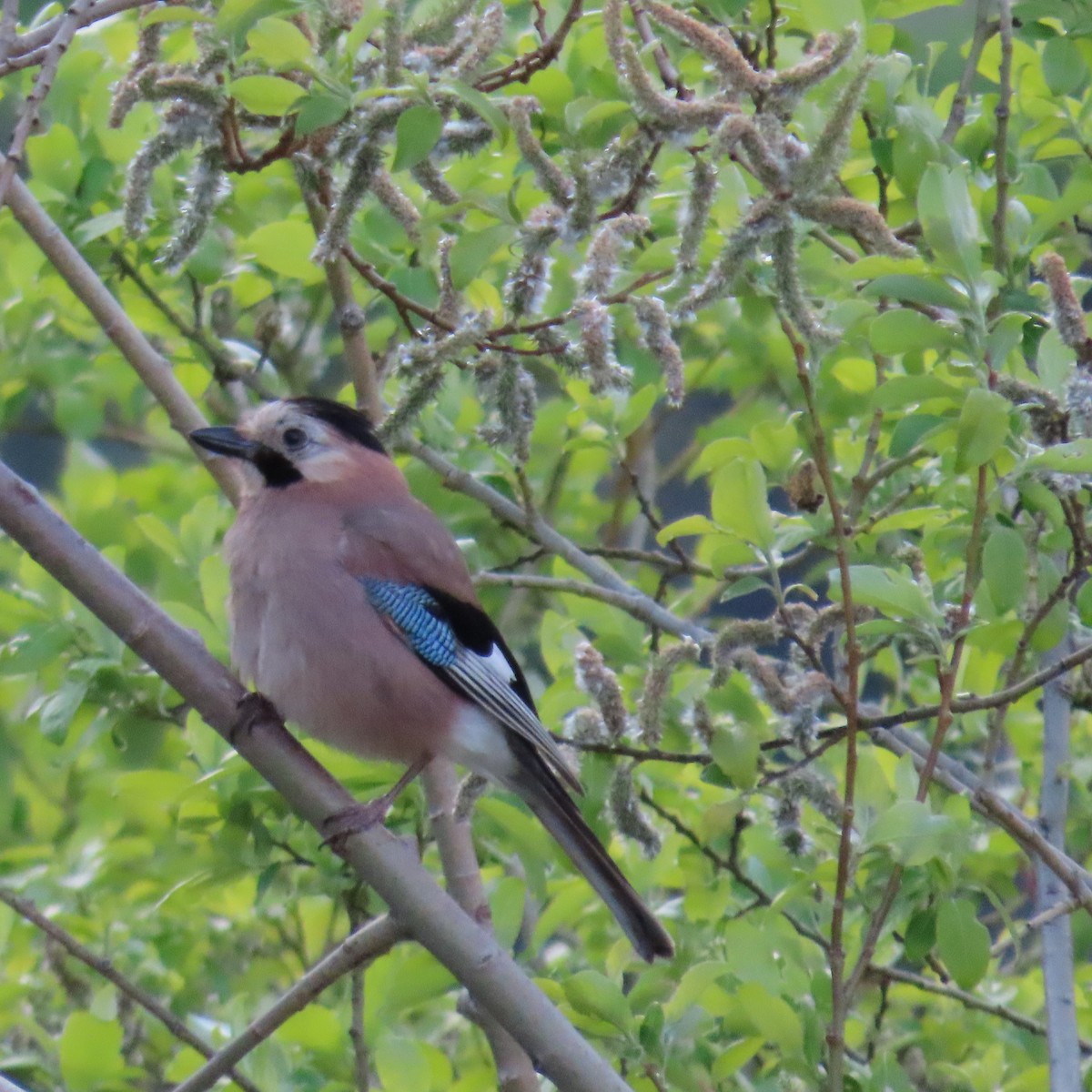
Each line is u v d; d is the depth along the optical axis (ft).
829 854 26.71
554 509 42.88
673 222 28.84
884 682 38.65
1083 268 42.57
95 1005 27.96
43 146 33.27
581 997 23.73
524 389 22.54
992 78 31.35
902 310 21.94
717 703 24.71
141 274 36.29
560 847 27.50
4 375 40.50
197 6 24.03
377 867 20.66
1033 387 22.31
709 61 21.56
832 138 20.18
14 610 30.96
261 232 27.12
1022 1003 30.42
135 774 29.81
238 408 39.27
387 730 25.85
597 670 24.43
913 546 25.11
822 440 20.94
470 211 27.55
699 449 46.16
